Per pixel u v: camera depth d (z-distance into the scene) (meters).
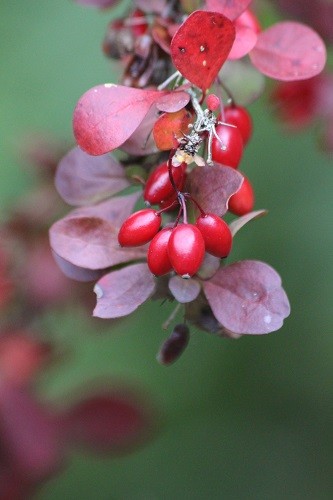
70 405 0.47
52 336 0.47
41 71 0.61
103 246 0.36
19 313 0.47
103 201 0.37
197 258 0.33
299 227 0.60
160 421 0.48
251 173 0.61
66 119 0.60
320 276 0.60
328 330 0.61
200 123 0.34
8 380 0.47
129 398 0.47
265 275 0.35
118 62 0.42
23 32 0.62
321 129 0.46
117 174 0.37
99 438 0.47
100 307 0.35
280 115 0.46
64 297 0.46
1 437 0.47
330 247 0.60
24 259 0.46
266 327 0.34
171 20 0.39
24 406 0.47
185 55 0.34
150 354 0.62
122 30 0.40
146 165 0.37
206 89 0.35
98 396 0.47
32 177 0.50
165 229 0.34
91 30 0.62
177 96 0.34
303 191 0.60
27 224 0.46
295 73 0.37
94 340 0.62
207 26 0.34
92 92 0.34
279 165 0.61
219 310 0.35
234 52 0.36
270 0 0.45
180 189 0.35
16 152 0.50
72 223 0.36
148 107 0.34
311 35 0.37
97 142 0.34
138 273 0.35
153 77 0.38
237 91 0.37
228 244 0.34
